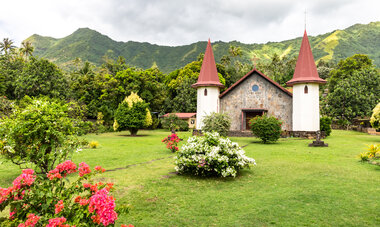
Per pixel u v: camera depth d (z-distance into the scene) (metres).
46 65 31.97
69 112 26.05
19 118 7.00
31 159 6.88
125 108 31.03
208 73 29.19
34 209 3.32
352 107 34.75
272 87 28.84
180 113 47.56
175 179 8.23
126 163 11.20
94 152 14.80
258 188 7.22
